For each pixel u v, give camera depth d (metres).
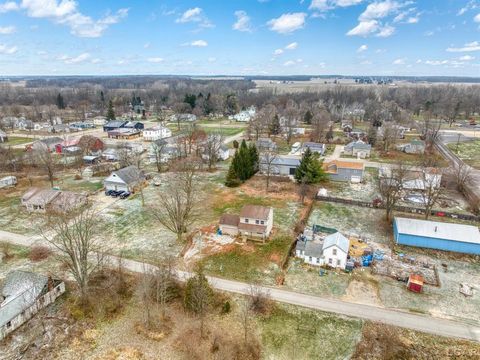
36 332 27.42
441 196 54.75
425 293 32.12
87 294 30.23
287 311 29.61
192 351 25.36
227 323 28.25
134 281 33.34
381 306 30.31
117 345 26.03
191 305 28.81
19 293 29.75
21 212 49.84
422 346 25.88
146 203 53.03
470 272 35.62
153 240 41.62
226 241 41.28
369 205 52.22
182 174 58.81
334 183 63.84
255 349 25.56
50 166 61.09
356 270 35.81
